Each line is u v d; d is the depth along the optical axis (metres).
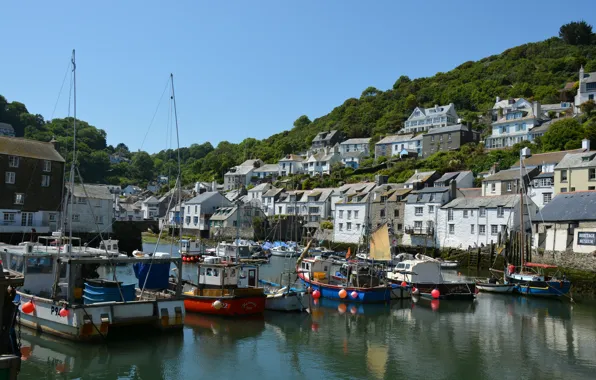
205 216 92.88
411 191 72.88
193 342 22.34
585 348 23.23
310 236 83.56
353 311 31.25
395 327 27.22
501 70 156.25
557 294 37.34
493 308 33.41
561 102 113.25
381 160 113.75
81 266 24.09
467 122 110.00
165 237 86.44
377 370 19.59
